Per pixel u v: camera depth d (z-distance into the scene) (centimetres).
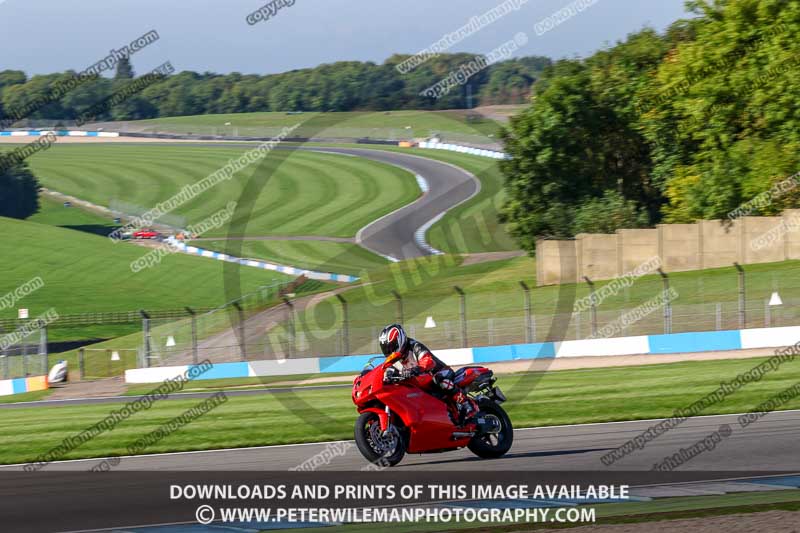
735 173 15075
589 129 16900
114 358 13338
